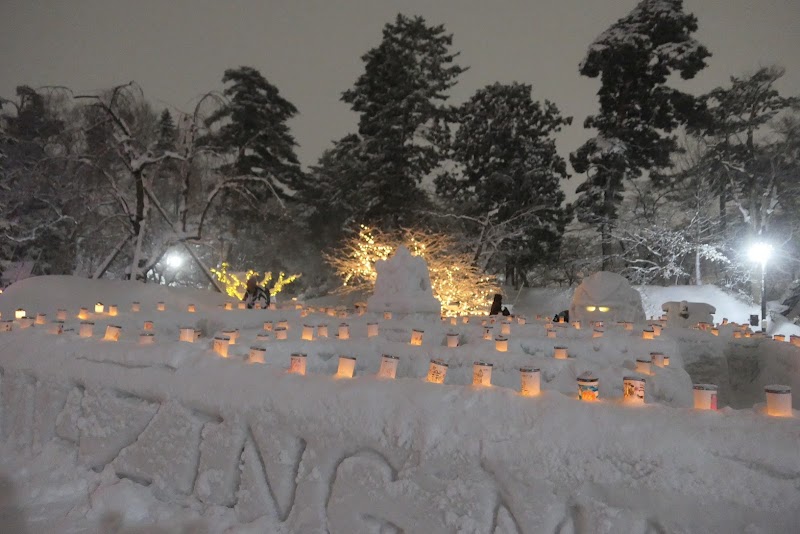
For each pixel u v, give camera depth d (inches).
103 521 144.6
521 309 1387.8
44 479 165.8
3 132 976.9
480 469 115.7
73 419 177.0
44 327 238.4
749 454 99.3
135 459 159.0
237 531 131.3
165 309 430.3
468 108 1492.4
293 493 135.0
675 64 1417.3
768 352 335.3
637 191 1521.9
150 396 162.9
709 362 345.7
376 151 1428.4
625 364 245.4
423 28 1439.5
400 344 244.4
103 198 912.3
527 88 1487.5
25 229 1053.8
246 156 1403.8
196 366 161.9
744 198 1464.1
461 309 925.8
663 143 1432.1
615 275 445.4
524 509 109.7
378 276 379.6
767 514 95.1
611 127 1481.3
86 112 867.4
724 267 1400.1
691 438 103.8
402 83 1406.3
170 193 963.3
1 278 1120.8
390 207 1379.2
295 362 154.9
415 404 126.9
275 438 138.8
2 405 196.2
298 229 1517.0
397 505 120.1
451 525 114.0
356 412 130.6
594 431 110.6
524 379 130.6
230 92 1417.3
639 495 102.8
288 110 1485.0
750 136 1418.6
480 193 1439.5
